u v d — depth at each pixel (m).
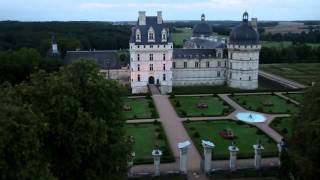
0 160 49.91
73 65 73.19
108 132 70.88
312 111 78.81
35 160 54.56
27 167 52.50
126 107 146.00
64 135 63.47
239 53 194.25
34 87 66.94
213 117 136.88
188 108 149.50
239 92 178.62
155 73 190.00
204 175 89.62
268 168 91.00
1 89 68.00
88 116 64.88
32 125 54.06
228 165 94.25
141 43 185.50
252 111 144.62
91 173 65.44
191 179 87.62
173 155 100.62
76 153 63.34
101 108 72.56
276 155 99.19
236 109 147.88
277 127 123.44
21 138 52.22
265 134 115.81
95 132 64.69
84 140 63.31
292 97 167.38
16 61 180.75
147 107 151.25
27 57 186.75
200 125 126.88
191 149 105.00
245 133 118.56
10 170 51.66
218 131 120.38
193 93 175.25
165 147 104.25
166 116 138.50
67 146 64.00
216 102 160.00
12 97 62.31
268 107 151.25
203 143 90.50
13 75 175.25
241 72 195.62
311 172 73.81
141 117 135.75
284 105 154.62
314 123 73.94
